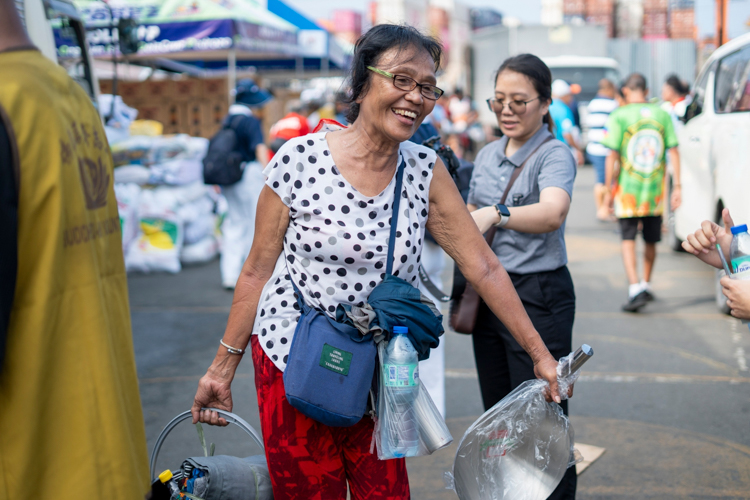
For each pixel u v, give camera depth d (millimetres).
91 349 1487
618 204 6398
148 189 8555
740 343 5547
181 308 6859
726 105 6484
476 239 2223
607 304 6781
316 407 1927
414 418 2006
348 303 2027
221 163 7203
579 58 22156
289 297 2066
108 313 1604
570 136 10312
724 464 3574
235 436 3979
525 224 2670
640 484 3379
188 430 4062
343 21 43219
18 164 1347
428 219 2193
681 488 3338
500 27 23188
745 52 6355
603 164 9453
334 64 16219
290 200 2021
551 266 2812
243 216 7539
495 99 2932
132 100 10977
